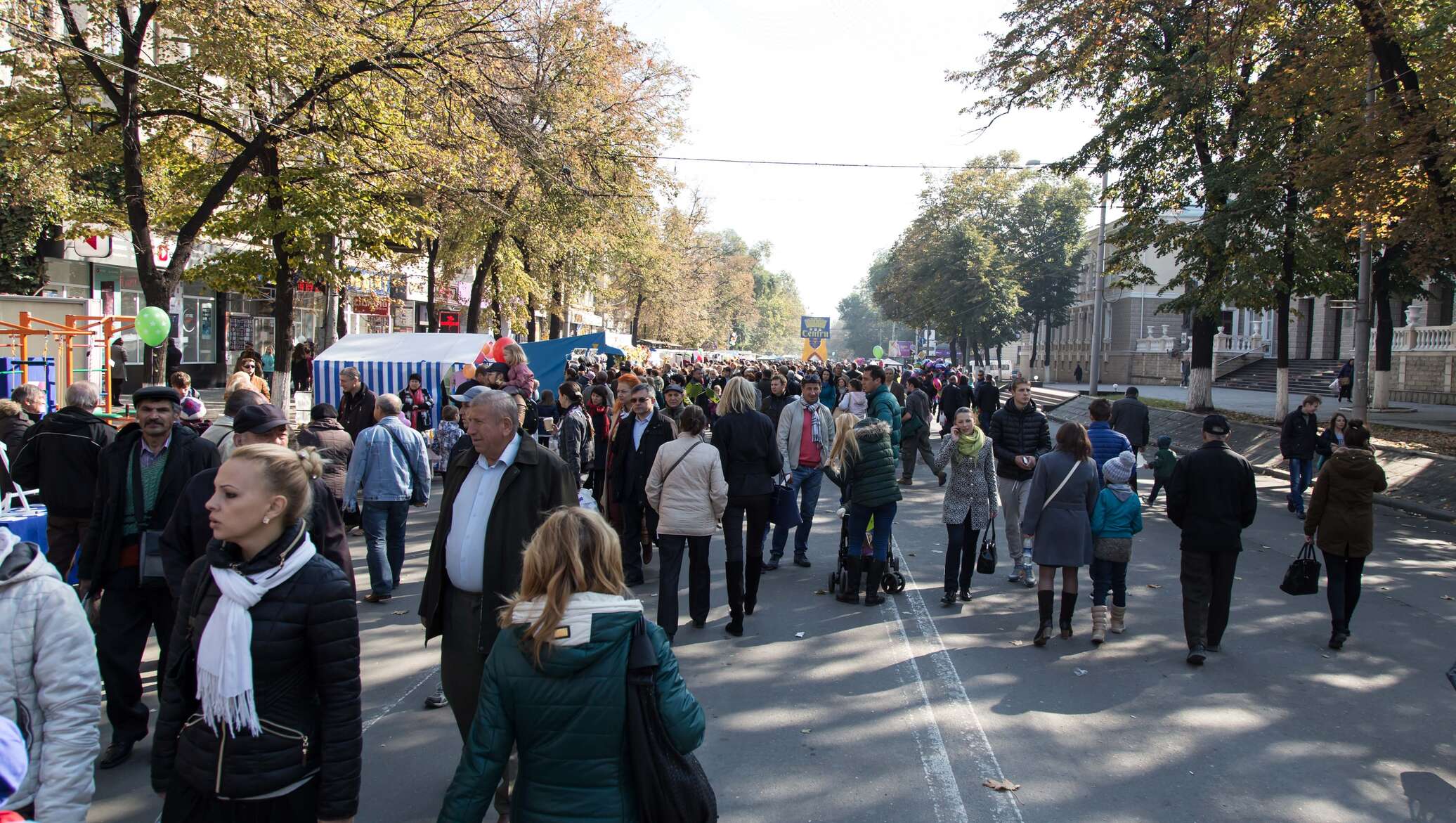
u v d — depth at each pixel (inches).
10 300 574.2
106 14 560.7
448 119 596.7
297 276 733.3
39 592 104.8
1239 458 253.8
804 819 159.6
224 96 608.4
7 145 580.4
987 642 267.3
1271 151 859.4
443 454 521.0
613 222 1032.2
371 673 236.1
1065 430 264.4
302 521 106.0
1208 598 252.8
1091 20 637.9
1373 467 265.0
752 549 288.7
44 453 219.9
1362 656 260.4
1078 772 180.5
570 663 94.7
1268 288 898.7
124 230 821.2
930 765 181.9
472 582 153.4
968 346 2600.9
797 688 225.6
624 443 336.5
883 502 302.8
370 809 163.8
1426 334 1289.4
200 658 100.0
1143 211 1001.5
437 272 1330.0
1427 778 180.5
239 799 99.0
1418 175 545.0
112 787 171.8
